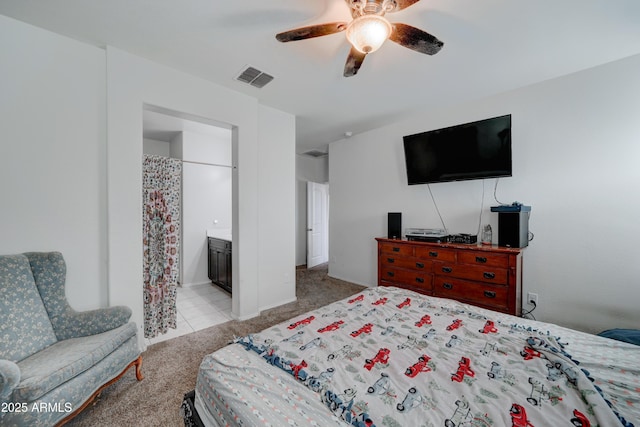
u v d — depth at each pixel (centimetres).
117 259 194
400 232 326
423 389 93
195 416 109
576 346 120
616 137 207
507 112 260
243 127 267
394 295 196
